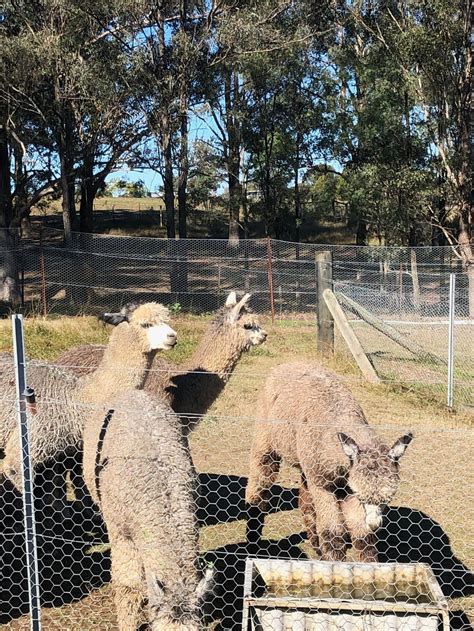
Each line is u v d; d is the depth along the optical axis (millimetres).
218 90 26375
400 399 10430
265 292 19406
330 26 28734
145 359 5711
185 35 22688
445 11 20578
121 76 22078
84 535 6004
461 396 10719
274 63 26609
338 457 4523
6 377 5770
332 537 4605
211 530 5961
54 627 4543
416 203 23141
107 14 22297
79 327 14398
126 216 44062
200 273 24062
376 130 25000
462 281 20250
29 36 21156
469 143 22438
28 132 24250
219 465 7227
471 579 5113
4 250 21375
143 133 24562
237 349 6379
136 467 4066
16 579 5227
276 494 6680
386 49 25797
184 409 6293
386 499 4051
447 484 6801
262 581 4246
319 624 3852
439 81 21859
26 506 4090
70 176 24734
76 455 5875
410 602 4051
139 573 4105
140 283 23047
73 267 22281
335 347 13180
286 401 5453
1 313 18359
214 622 4574
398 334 13312
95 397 5660
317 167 31609
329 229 39375
